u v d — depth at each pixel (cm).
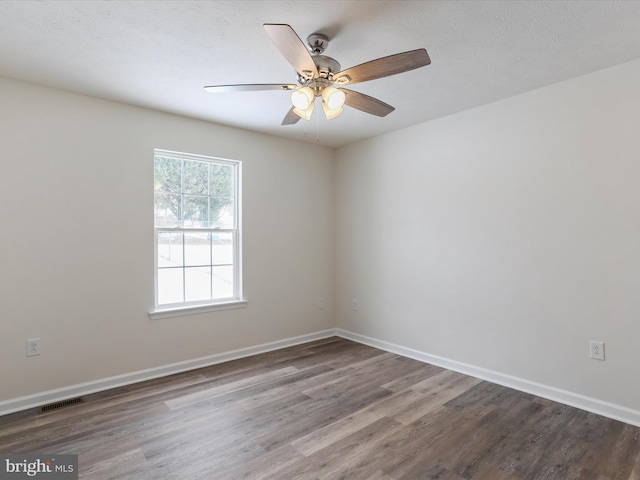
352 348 404
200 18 189
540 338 278
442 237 344
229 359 364
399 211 383
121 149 302
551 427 231
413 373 326
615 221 242
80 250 282
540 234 278
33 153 264
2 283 252
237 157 372
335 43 214
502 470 190
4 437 220
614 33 203
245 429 230
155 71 248
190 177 350
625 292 238
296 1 175
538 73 253
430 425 235
